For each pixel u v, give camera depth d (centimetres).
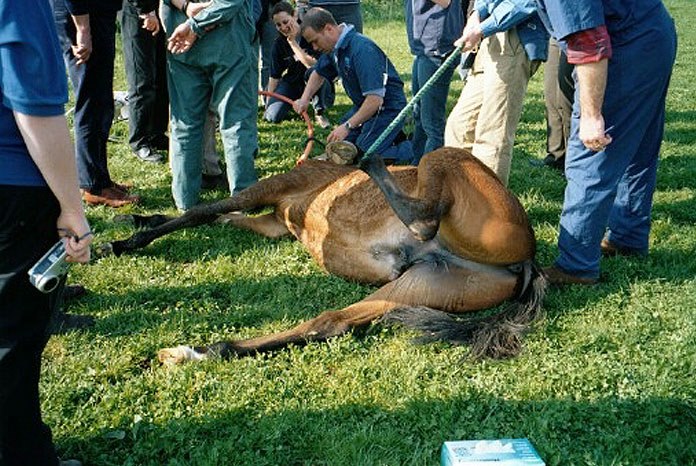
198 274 467
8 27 207
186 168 558
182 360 362
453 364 365
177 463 291
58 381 344
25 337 242
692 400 329
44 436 263
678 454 296
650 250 501
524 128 884
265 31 941
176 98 543
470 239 407
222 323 408
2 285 235
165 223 517
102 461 295
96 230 541
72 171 232
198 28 502
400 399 334
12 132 227
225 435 311
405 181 471
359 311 402
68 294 427
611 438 306
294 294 443
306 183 517
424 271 417
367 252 450
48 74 216
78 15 527
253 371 353
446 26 617
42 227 239
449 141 577
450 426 316
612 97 406
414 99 450
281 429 311
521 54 503
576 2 369
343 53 610
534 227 547
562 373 350
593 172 423
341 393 337
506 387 342
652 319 403
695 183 651
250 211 568
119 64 1242
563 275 447
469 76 568
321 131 848
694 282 447
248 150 552
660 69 404
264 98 959
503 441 296
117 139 784
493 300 419
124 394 332
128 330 396
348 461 295
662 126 458
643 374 350
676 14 2341
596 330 389
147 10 638
